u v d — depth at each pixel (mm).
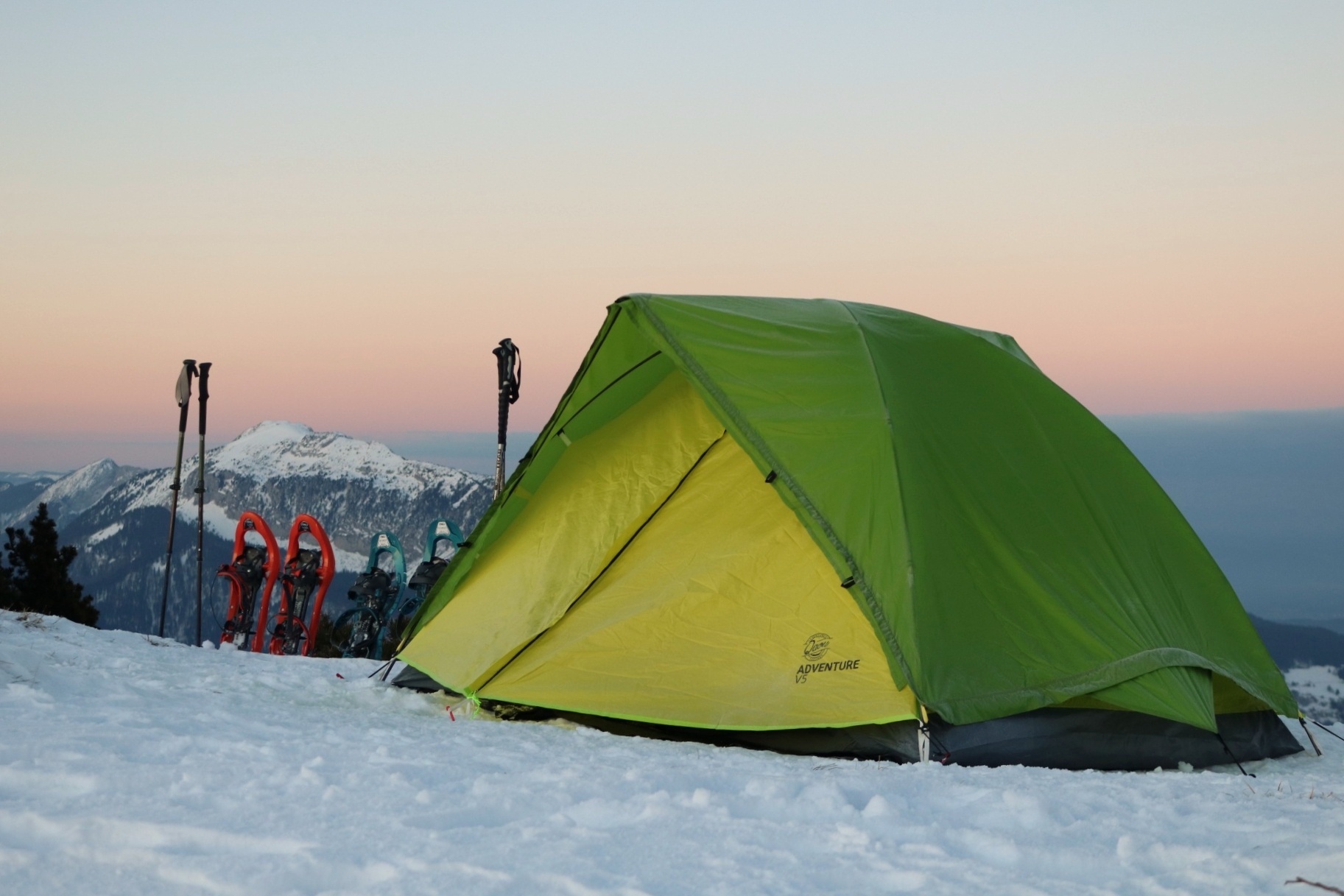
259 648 16297
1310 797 5012
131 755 4941
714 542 7902
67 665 8734
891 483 6836
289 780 4477
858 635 6789
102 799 4074
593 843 3604
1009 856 3645
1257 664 7957
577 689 7480
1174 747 6824
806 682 6707
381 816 3898
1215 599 8125
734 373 7500
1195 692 7000
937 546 6707
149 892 3090
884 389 7293
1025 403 8102
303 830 3666
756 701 6746
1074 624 6883
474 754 5656
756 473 8039
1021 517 7277
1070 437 8148
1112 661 6801
